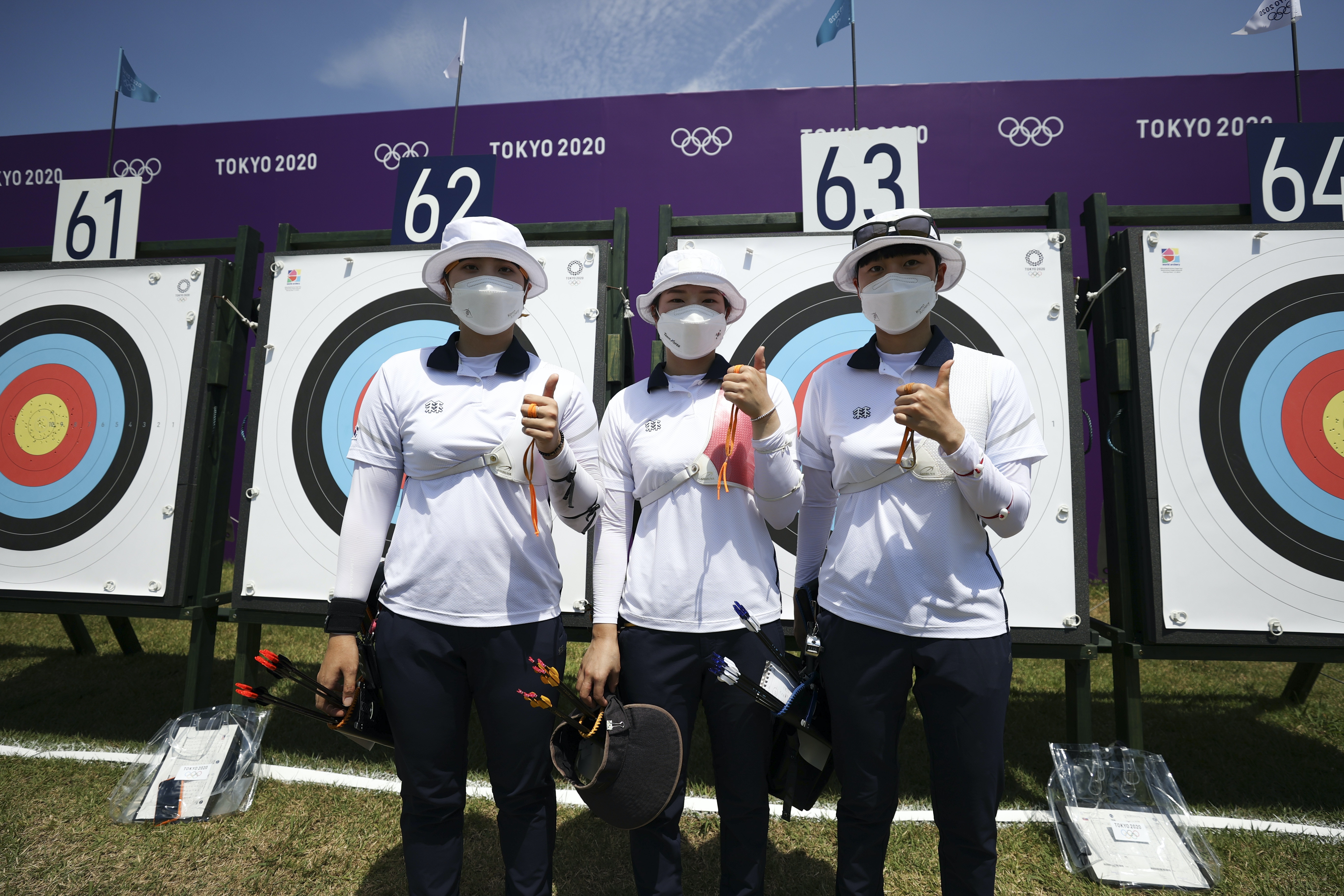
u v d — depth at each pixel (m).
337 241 2.74
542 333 2.46
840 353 2.39
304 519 2.48
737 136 5.24
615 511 1.49
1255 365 2.21
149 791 2.05
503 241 1.41
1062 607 2.20
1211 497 2.17
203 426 2.56
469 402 1.37
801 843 1.91
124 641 3.54
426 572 1.33
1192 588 2.14
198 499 2.54
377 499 1.39
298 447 2.52
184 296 2.64
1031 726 2.80
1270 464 2.18
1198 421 2.20
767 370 2.41
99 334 2.66
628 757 1.29
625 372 2.55
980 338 2.35
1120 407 2.29
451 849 1.35
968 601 1.28
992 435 1.36
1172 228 2.28
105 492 2.56
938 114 5.09
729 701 1.38
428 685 1.32
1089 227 2.43
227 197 5.54
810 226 2.52
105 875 1.73
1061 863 1.85
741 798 1.38
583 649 3.36
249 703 2.45
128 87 3.04
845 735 1.33
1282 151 2.39
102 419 2.62
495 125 5.38
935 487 1.31
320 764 2.33
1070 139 5.00
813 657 1.44
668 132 5.29
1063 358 2.32
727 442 1.36
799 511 1.56
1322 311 2.22
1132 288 2.26
